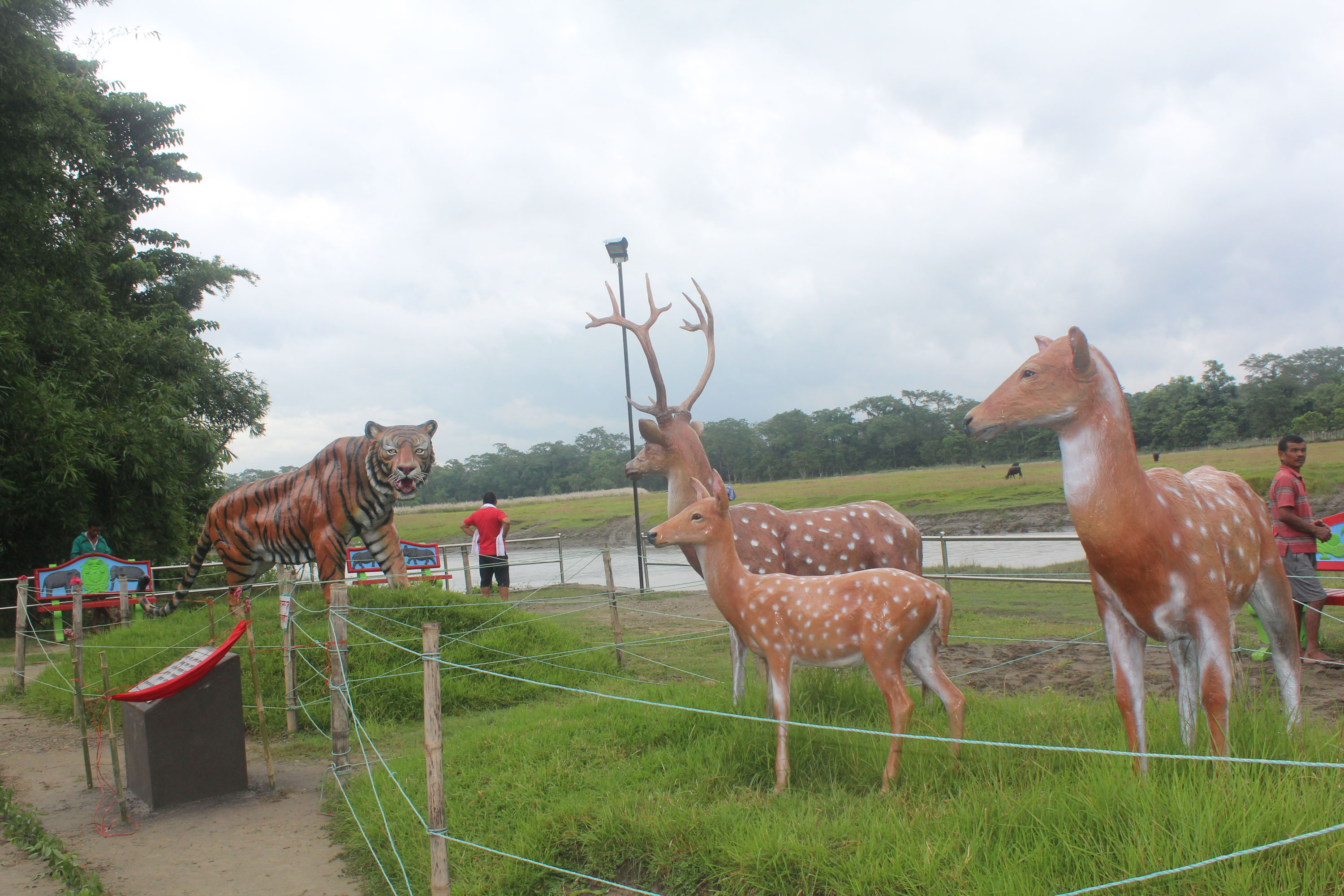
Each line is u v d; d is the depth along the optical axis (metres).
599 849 3.80
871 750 4.33
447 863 3.32
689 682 7.31
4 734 7.43
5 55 13.55
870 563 5.70
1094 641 7.95
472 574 24.14
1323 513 22.81
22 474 14.56
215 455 18.81
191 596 13.25
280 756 6.46
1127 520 3.52
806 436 101.69
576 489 100.69
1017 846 3.08
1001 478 47.06
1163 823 3.00
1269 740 3.76
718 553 4.64
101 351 16.67
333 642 5.61
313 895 4.04
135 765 5.61
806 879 3.18
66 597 11.56
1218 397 70.56
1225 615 3.55
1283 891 2.57
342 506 8.90
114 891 4.16
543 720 6.02
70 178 16.34
